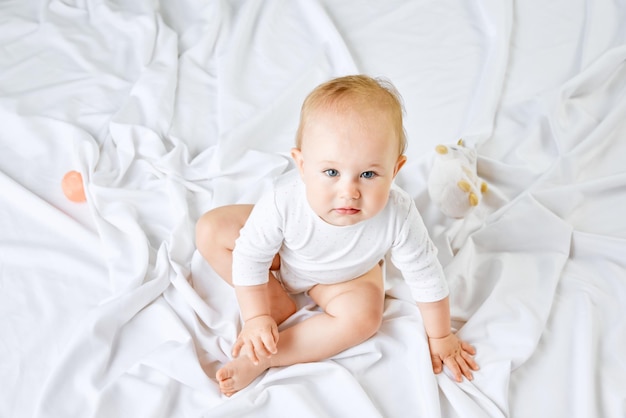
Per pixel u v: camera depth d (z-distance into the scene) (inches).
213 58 76.7
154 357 47.7
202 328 50.6
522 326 50.5
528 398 47.1
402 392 47.7
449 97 72.5
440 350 49.1
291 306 52.5
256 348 46.8
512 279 54.6
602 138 66.0
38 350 49.9
